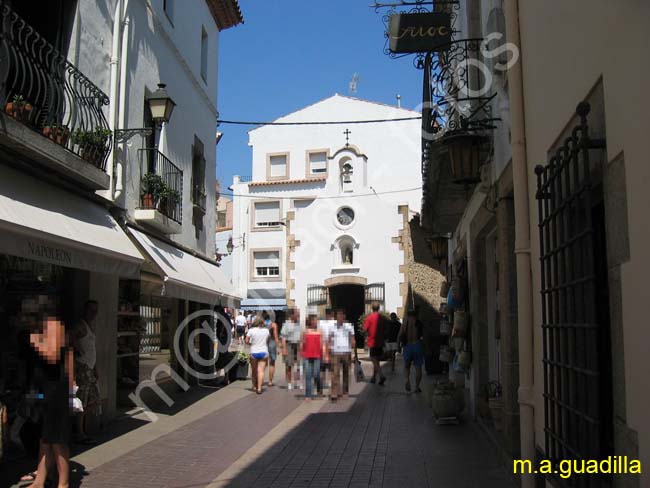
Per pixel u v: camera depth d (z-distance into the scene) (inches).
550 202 169.9
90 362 320.8
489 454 283.4
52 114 311.3
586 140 127.6
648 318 104.7
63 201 316.2
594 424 126.5
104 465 275.9
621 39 115.8
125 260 329.7
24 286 304.5
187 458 289.1
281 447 310.7
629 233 112.9
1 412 237.6
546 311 175.9
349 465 270.8
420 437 327.0
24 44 289.0
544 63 179.3
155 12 471.5
